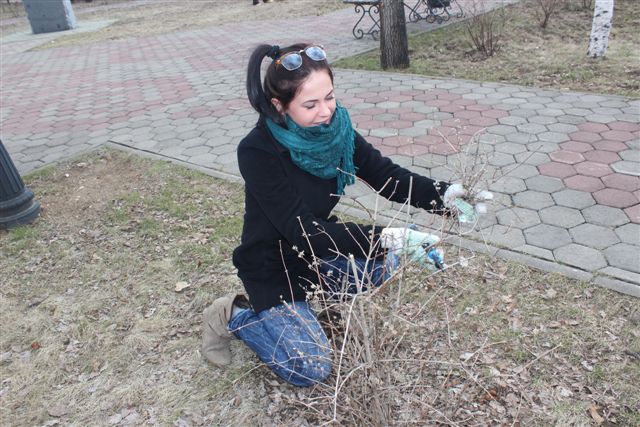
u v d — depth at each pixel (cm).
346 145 213
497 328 266
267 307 231
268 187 205
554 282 294
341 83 717
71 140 607
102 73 991
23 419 243
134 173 491
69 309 312
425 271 299
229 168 480
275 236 223
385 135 516
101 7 2378
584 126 496
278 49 194
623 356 245
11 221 410
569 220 349
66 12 1720
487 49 792
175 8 2025
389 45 753
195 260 348
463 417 220
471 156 441
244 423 231
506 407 226
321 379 223
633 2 966
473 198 210
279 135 201
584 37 817
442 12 1089
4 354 284
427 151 471
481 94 616
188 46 1184
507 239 334
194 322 294
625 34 810
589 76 644
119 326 296
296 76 185
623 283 285
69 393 255
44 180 496
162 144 557
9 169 406
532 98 587
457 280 297
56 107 768
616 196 372
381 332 189
